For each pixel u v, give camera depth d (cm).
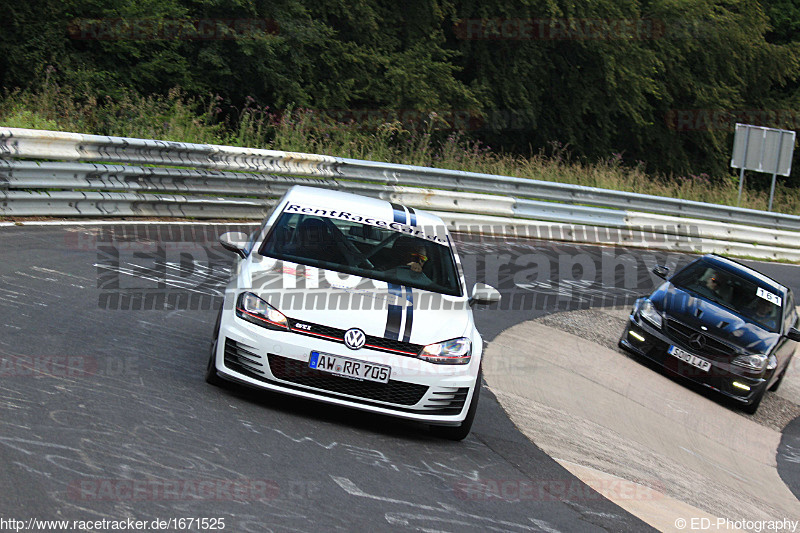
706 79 12056
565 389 2873
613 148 11506
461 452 1975
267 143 6419
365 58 8475
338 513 1426
